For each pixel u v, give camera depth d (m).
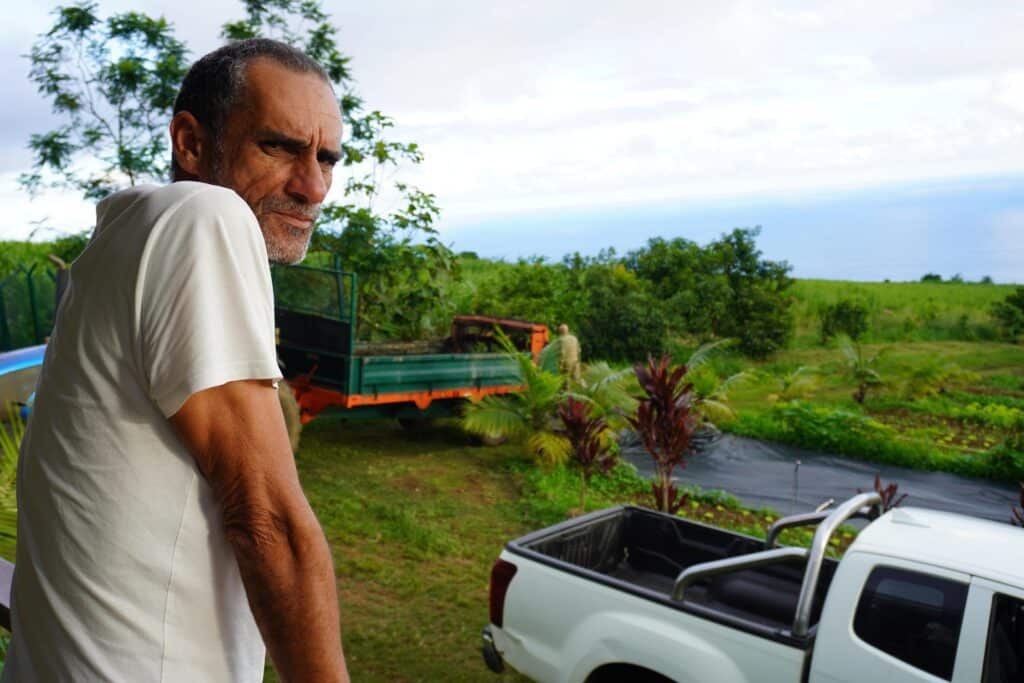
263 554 0.86
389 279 14.49
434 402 12.22
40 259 15.66
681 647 3.91
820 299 28.80
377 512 9.16
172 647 0.90
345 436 12.64
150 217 0.93
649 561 5.70
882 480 12.53
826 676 3.62
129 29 12.68
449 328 14.83
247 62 1.10
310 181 1.11
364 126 13.76
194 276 0.88
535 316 20.06
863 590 3.66
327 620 0.88
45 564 0.94
